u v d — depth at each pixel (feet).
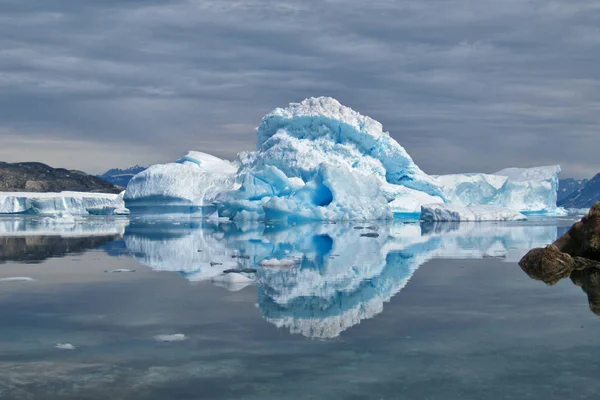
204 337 27.35
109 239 85.92
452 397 20.25
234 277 43.01
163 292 38.65
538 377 22.09
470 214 145.18
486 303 34.96
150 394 20.44
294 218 134.72
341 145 166.50
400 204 167.12
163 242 80.33
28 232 104.17
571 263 48.80
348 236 91.71
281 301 35.60
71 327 29.22
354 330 28.66
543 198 217.15
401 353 24.94
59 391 20.62
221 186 177.88
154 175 183.93
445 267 51.08
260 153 172.24
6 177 412.57
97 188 429.79
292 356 24.54
